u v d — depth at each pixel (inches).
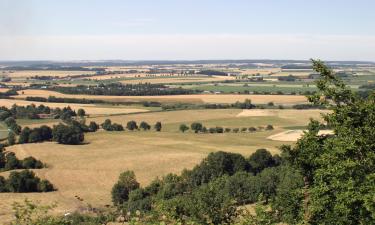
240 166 2886.3
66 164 3518.7
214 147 4013.3
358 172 693.9
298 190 780.0
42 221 711.7
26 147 4055.1
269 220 713.6
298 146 822.5
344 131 754.8
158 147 4082.2
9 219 2165.4
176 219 743.7
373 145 719.7
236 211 863.1
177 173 3208.7
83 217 2060.8
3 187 2866.6
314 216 739.4
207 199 864.9
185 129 4965.6
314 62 841.5
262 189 2149.4
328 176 724.0
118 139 4480.8
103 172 3294.8
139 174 3213.6
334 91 816.9
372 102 776.9
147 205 2268.7
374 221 646.5
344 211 661.3
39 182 2918.3
